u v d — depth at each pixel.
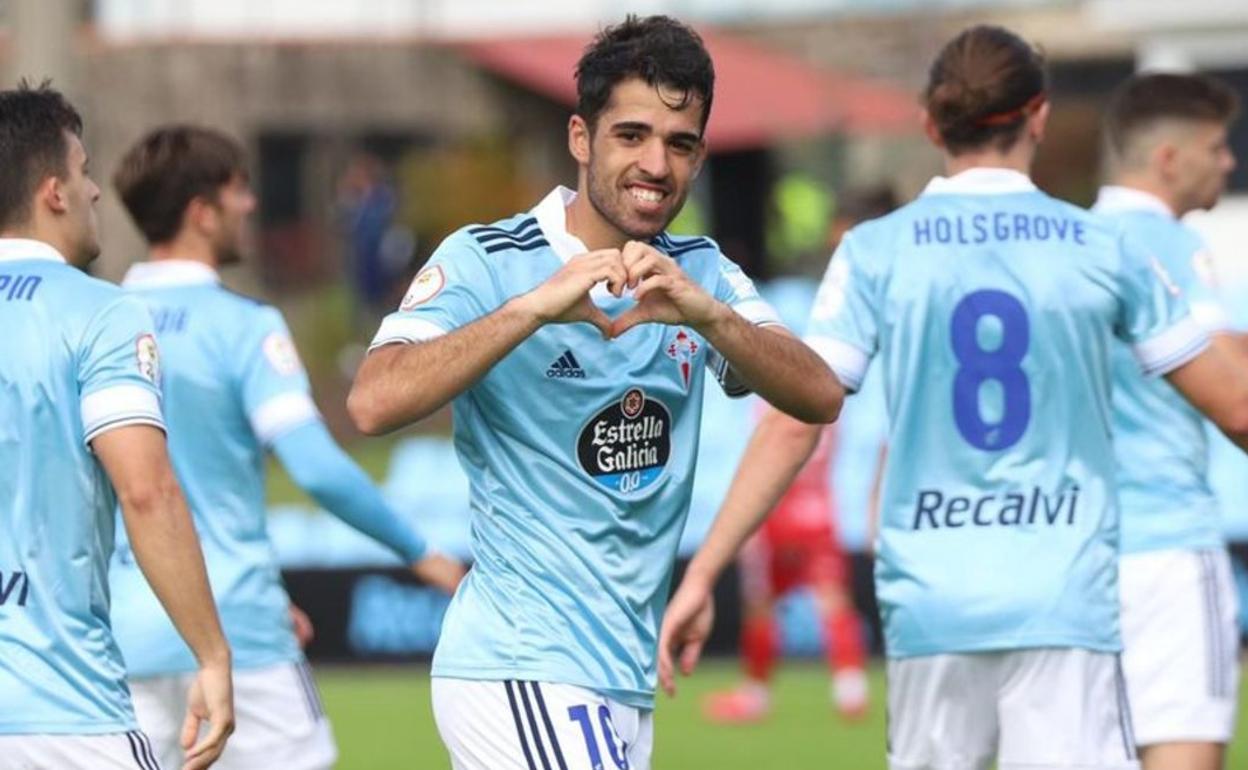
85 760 15.69
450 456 45.56
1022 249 18.27
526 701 15.54
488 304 15.69
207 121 71.38
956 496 18.19
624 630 15.84
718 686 41.00
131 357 15.87
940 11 74.00
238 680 20.70
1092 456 18.20
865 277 18.56
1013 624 17.83
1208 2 60.88
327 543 43.34
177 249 21.39
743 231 72.62
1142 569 21.25
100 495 15.97
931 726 18.22
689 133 15.39
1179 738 21.17
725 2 76.62
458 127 76.31
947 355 18.23
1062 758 17.78
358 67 74.94
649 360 15.77
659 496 15.99
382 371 15.11
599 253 14.80
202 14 72.94
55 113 16.56
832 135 72.88
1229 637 21.47
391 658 43.12
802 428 18.72
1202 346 18.41
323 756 21.22
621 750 15.56
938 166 75.69
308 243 74.56
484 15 77.50
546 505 15.74
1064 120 74.31
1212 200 22.03
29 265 16.16
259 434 20.89
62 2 39.06
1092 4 70.62
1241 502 42.38
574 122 15.73
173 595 15.95
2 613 15.69
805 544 36.53
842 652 36.59
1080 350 18.17
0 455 15.77
